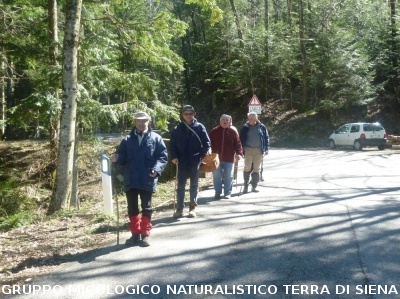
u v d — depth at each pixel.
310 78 35.31
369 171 15.77
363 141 27.55
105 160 7.07
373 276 5.21
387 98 36.34
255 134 11.33
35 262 6.28
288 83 41.88
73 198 12.48
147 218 6.83
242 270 5.52
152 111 13.67
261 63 38.16
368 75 33.62
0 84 21.27
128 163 6.84
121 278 5.39
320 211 8.72
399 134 33.22
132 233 6.79
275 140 34.62
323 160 20.72
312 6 35.53
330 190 11.36
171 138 8.65
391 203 9.39
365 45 35.16
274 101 39.94
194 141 8.59
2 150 22.06
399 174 14.77
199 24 48.12
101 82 13.26
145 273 5.52
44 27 14.27
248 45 37.91
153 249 6.51
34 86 13.80
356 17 37.03
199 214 8.84
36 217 11.02
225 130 10.55
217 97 44.00
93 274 5.57
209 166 8.77
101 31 13.30
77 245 7.07
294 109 38.12
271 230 7.37
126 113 13.28
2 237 8.10
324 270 5.44
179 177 8.63
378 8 38.91
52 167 16.80
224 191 10.66
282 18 47.00
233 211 9.02
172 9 46.03
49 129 16.69
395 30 35.50
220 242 6.75
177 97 46.59
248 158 11.37
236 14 38.56
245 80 39.47
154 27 13.31
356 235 6.92
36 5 15.56
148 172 6.79
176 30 13.66
